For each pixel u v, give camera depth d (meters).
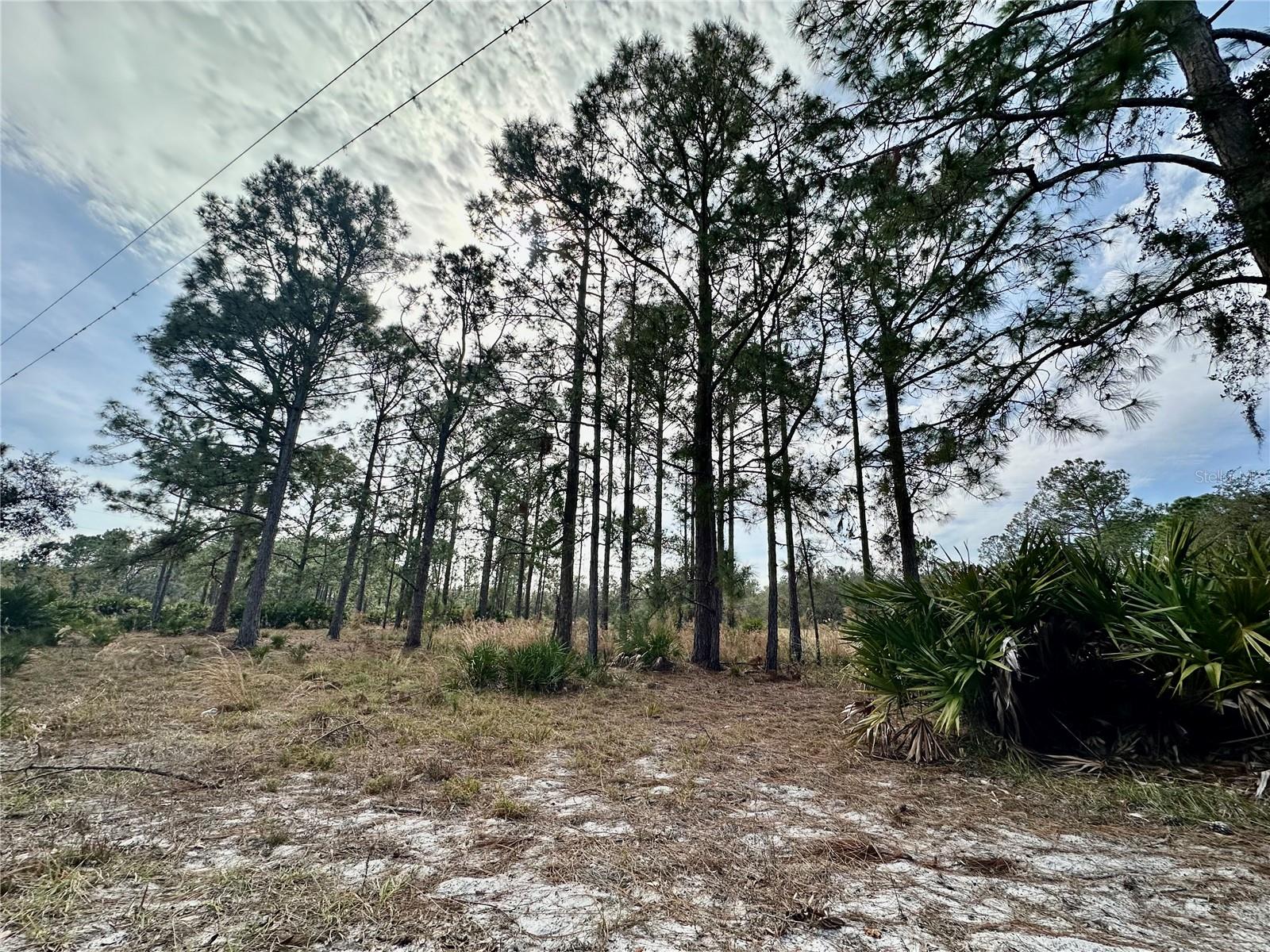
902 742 3.99
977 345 4.96
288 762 3.63
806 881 2.01
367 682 7.34
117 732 4.38
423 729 4.62
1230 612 3.32
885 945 1.58
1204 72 3.66
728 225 7.95
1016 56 3.43
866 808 2.89
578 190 10.02
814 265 7.91
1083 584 3.85
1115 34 2.82
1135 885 1.96
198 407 14.10
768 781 3.39
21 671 7.30
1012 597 4.03
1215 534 5.19
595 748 4.23
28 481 12.67
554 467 10.91
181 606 19.64
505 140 9.98
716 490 9.19
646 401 10.73
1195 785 2.99
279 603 20.97
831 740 4.52
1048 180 4.26
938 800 3.02
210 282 14.09
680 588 9.68
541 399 11.20
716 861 2.20
